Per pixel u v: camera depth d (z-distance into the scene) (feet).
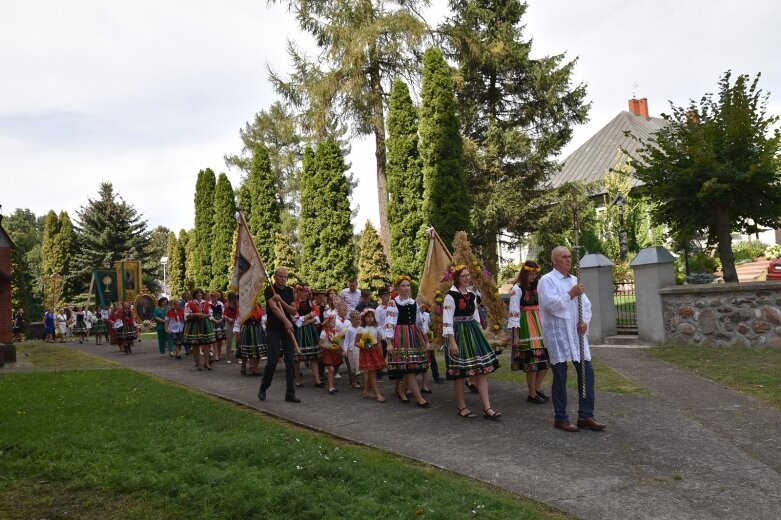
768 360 29.78
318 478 14.76
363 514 12.51
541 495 14.26
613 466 16.28
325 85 71.82
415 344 25.99
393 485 14.48
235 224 97.30
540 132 91.66
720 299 35.04
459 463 17.03
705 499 13.71
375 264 78.33
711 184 34.63
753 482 14.66
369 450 18.69
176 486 14.24
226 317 45.98
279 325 28.02
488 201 82.89
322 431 21.42
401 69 74.64
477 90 90.22
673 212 39.17
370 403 26.89
